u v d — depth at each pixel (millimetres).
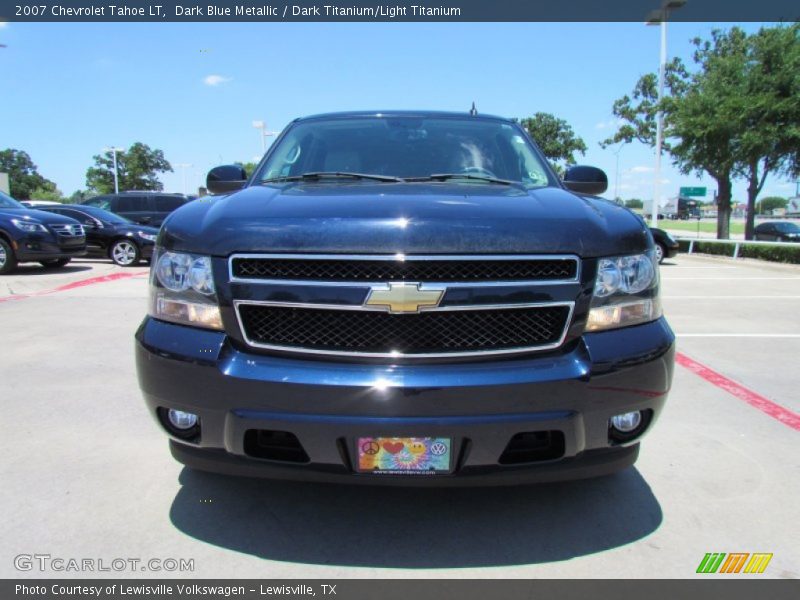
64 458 3260
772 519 2748
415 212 2334
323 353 2236
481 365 2225
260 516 2715
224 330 2311
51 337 6016
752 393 4523
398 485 2270
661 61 20891
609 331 2354
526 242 2279
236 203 2586
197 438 2393
